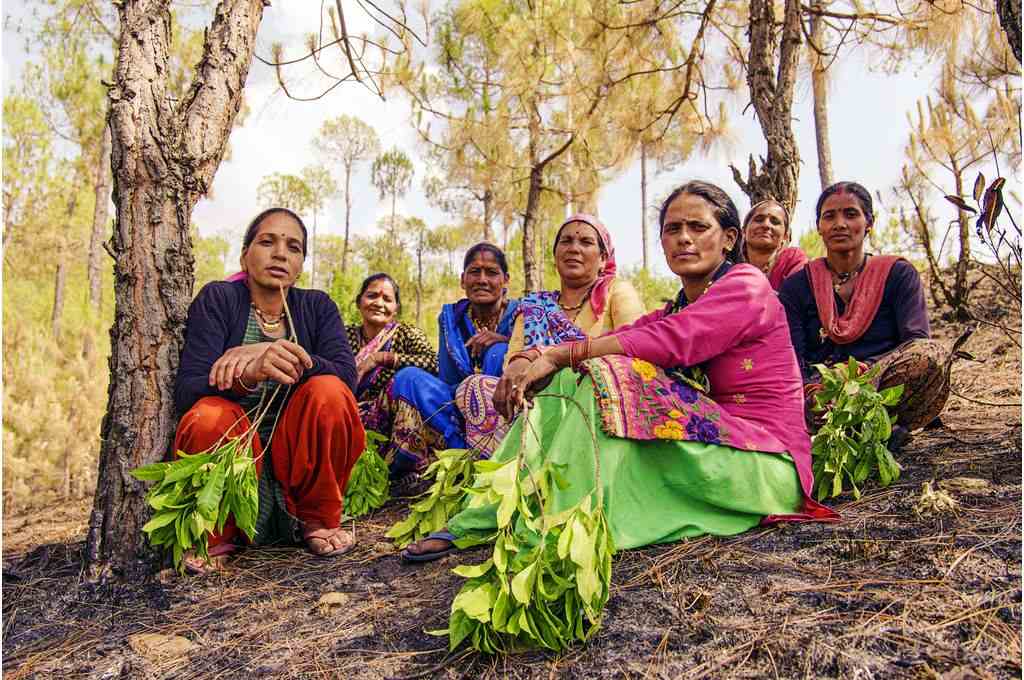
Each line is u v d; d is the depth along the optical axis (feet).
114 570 7.09
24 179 36.73
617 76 23.07
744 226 11.66
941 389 8.52
